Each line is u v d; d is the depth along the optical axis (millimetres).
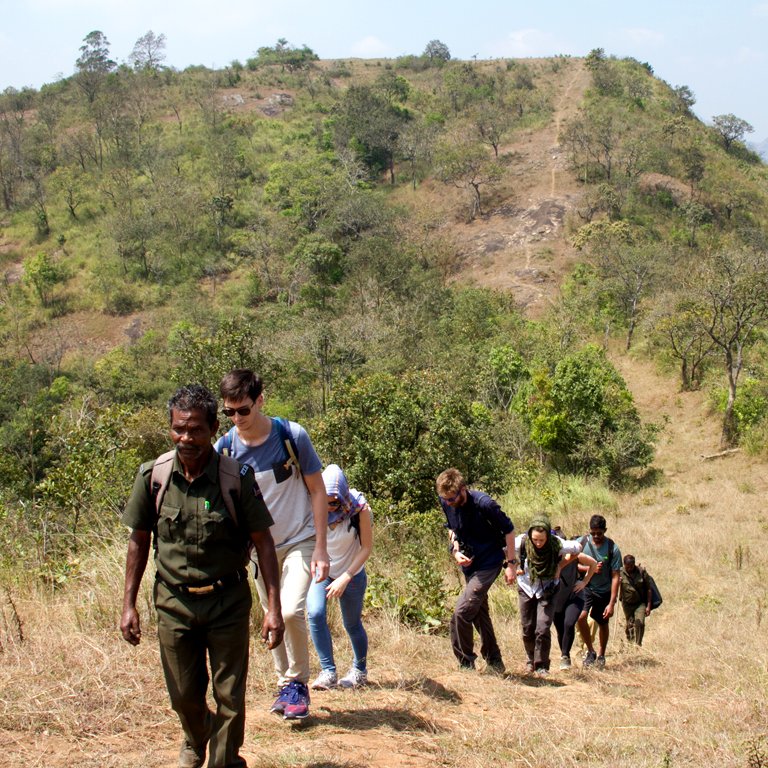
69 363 55094
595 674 7230
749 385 32844
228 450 4082
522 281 56469
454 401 19969
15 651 4711
